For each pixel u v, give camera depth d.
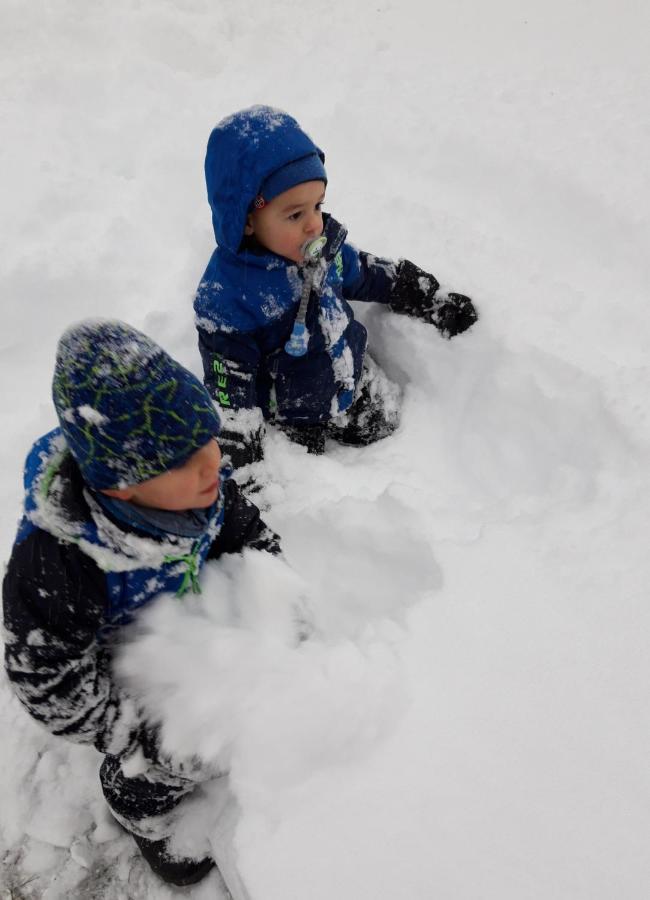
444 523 1.69
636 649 1.34
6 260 2.45
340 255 1.94
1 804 1.57
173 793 1.33
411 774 1.21
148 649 1.19
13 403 2.23
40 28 3.63
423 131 2.81
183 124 3.10
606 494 1.64
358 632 1.45
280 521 1.82
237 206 1.64
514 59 3.29
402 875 1.13
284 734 1.24
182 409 0.94
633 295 2.19
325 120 3.02
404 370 2.24
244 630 1.27
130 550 1.02
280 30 3.77
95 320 0.94
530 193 2.53
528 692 1.29
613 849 1.14
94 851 1.52
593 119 2.76
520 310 2.10
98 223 2.65
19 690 1.06
